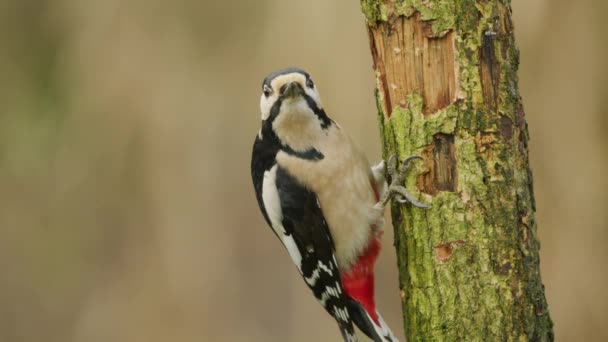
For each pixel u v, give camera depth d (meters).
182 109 13.81
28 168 14.96
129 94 13.98
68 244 14.95
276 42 12.71
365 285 8.43
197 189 14.02
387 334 8.41
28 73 15.13
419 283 7.02
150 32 13.97
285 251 14.32
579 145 11.42
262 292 14.36
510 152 6.74
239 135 13.79
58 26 14.98
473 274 6.77
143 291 14.49
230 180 13.98
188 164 13.91
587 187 11.38
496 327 6.72
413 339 7.10
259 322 14.34
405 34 6.88
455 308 6.83
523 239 6.77
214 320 14.28
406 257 7.15
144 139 14.01
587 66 11.39
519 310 6.73
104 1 14.31
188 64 13.75
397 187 7.08
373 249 8.30
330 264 8.42
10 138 15.05
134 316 14.47
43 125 14.92
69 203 14.83
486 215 6.74
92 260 14.92
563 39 11.47
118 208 14.47
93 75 14.31
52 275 15.13
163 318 14.35
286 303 14.40
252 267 14.38
